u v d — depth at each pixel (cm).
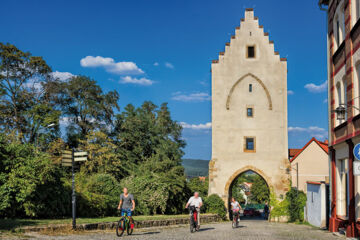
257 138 3488
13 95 4300
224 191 3444
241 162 3469
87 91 5028
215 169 3472
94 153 4291
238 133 3500
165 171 4709
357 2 1597
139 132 5334
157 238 1381
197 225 1758
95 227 1641
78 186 2338
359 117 1487
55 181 2014
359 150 1237
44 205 1914
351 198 1566
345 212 1802
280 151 3466
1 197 1728
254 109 3519
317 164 4300
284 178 3419
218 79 3562
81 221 1734
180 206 3303
